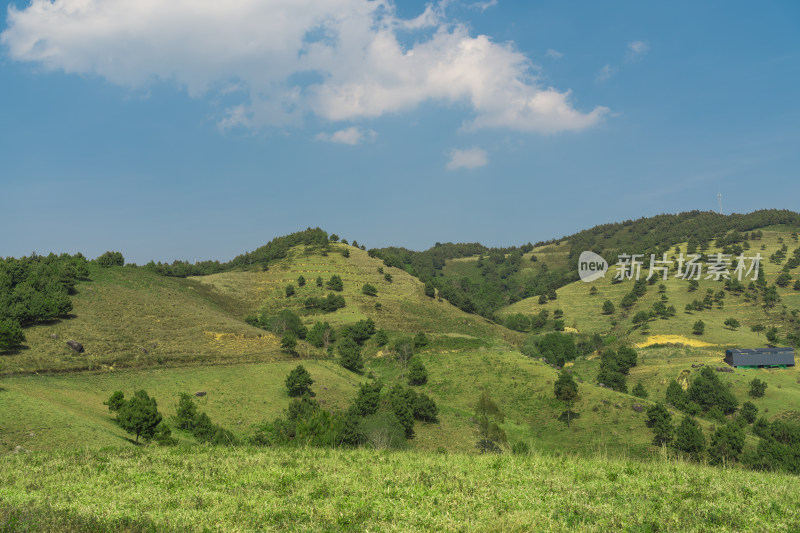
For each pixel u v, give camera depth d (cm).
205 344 9375
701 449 5991
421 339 12719
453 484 1277
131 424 4400
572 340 15088
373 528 965
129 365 7469
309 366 9194
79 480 1427
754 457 5638
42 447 3509
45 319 8625
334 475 1423
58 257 13525
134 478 1441
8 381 5750
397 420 6156
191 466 1605
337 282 18362
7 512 973
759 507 1085
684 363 13025
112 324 9388
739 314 18288
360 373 10694
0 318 7719
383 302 17725
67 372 6669
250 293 17788
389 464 1616
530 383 9650
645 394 10775
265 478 1410
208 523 997
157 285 14150
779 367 12381
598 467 1516
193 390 7125
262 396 7300
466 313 19275
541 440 7469
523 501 1123
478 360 11075
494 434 7081
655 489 1241
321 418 3291
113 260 15362
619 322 19350
